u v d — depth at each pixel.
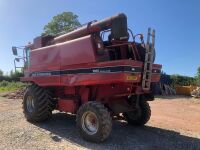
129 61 7.39
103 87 8.48
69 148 7.12
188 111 15.38
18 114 11.85
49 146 7.26
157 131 9.18
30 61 10.53
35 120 9.90
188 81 34.69
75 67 8.52
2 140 7.75
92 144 7.49
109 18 8.36
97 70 7.83
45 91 9.91
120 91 8.20
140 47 8.41
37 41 10.64
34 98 9.84
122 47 8.38
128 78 7.36
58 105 9.82
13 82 40.50
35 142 7.59
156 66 8.61
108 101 8.48
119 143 7.62
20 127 9.25
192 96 26.45
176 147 7.47
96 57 7.91
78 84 8.40
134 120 9.71
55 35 10.54
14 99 19.94
